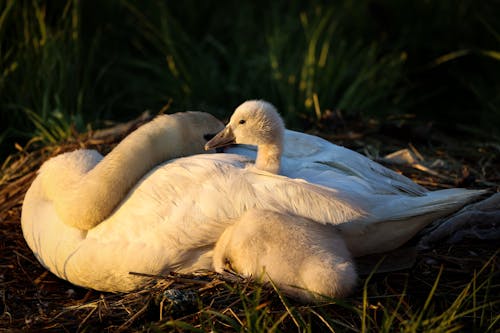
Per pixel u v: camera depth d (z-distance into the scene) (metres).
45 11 14.82
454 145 12.82
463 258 9.05
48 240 9.22
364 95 14.99
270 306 7.91
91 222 8.85
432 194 8.23
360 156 9.19
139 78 15.53
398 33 16.72
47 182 9.80
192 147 9.28
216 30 17.05
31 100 13.57
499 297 8.29
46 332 7.97
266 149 8.90
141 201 8.58
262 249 7.99
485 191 8.08
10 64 13.65
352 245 8.27
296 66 15.28
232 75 15.55
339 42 15.93
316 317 7.82
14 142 13.29
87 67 14.66
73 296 9.25
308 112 14.54
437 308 8.20
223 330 7.73
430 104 15.71
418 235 8.46
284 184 8.21
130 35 16.28
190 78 15.37
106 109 14.87
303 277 7.80
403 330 7.34
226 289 8.14
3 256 9.95
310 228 8.03
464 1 16.64
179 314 7.95
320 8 16.41
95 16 15.88
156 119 9.19
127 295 8.42
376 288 8.29
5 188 11.10
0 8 13.63
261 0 17.77
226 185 8.32
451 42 16.34
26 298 9.05
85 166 9.83
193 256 8.52
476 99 15.48
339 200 8.07
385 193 8.54
